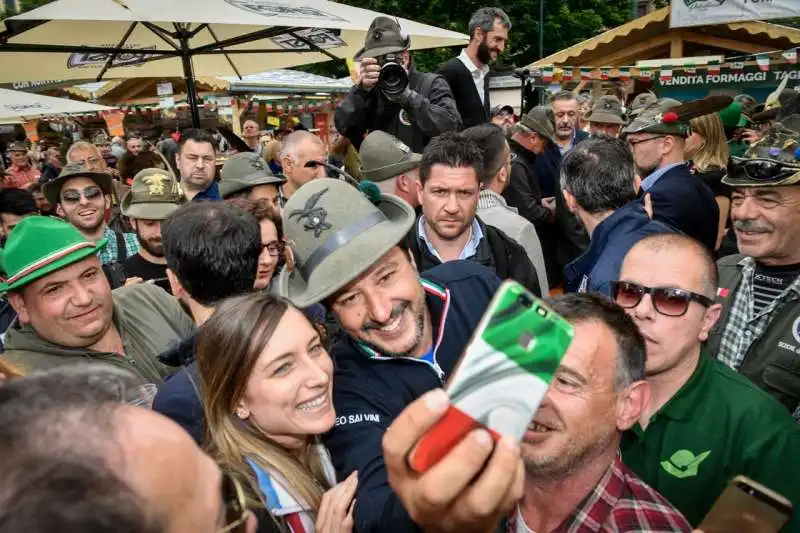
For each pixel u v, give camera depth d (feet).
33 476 1.68
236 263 6.18
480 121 14.49
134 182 10.89
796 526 4.71
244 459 4.67
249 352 4.65
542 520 4.73
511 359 2.36
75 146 20.54
